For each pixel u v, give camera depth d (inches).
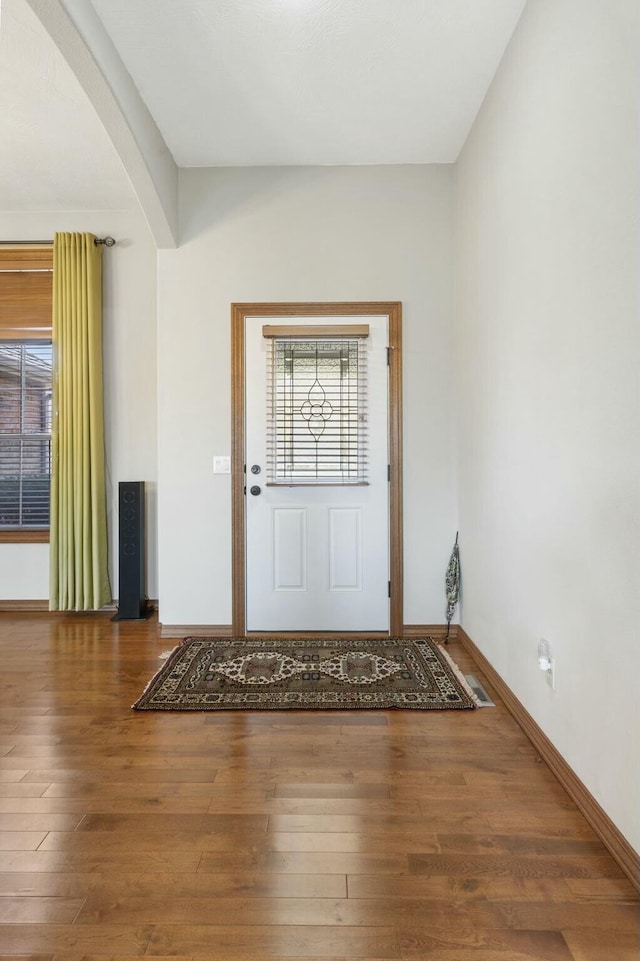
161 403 134.8
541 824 65.0
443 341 134.1
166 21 88.0
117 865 58.4
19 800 69.8
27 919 51.6
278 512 135.5
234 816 66.6
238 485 134.6
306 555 135.9
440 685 104.8
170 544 135.3
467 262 121.5
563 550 72.9
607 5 60.1
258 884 55.7
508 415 95.0
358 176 134.0
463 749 82.4
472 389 118.2
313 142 124.0
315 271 134.3
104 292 157.8
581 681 67.9
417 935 49.7
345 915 51.9
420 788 72.4
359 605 136.0
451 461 134.3
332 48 94.2
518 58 88.7
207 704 96.8
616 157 58.7
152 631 141.1
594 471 64.4
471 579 120.9
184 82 103.0
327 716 93.2
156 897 54.1
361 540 135.9
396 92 106.3
